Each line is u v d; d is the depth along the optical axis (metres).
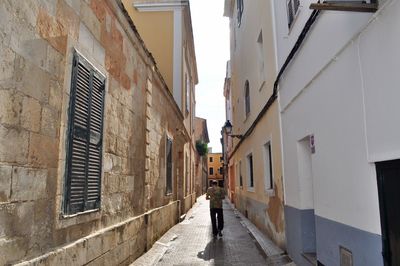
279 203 8.18
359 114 3.84
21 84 3.32
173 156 13.64
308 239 6.30
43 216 3.70
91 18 5.10
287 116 7.24
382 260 3.42
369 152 3.62
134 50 7.53
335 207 4.57
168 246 9.21
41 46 3.70
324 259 4.98
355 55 3.91
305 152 6.43
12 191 3.16
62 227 4.10
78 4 4.66
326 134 4.88
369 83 3.59
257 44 11.11
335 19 4.47
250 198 13.98
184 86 18.91
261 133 10.62
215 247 9.21
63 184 4.11
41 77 3.69
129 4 17.98
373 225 3.58
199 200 33.03
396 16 3.04
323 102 4.98
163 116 11.26
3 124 3.04
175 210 13.64
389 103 3.20
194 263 7.43
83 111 4.69
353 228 4.04
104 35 5.65
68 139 4.22
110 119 5.90
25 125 3.38
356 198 3.96
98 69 5.34
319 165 5.19
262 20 10.04
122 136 6.60
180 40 17.58
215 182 11.34
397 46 3.04
